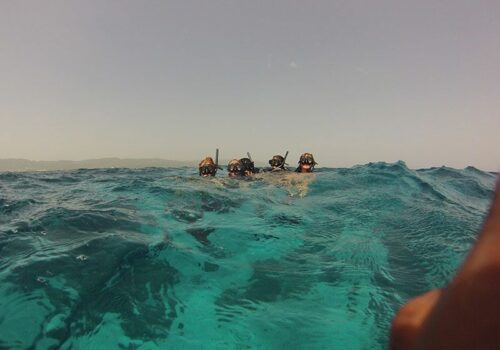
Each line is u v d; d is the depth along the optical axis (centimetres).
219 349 303
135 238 517
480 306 46
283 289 417
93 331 315
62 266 411
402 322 76
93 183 1116
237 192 949
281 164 1448
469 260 53
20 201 762
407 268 484
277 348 308
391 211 793
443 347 48
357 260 509
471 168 1744
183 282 418
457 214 775
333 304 384
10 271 391
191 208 754
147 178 1259
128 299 368
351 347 312
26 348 286
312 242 580
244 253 522
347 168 1562
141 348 299
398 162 1605
